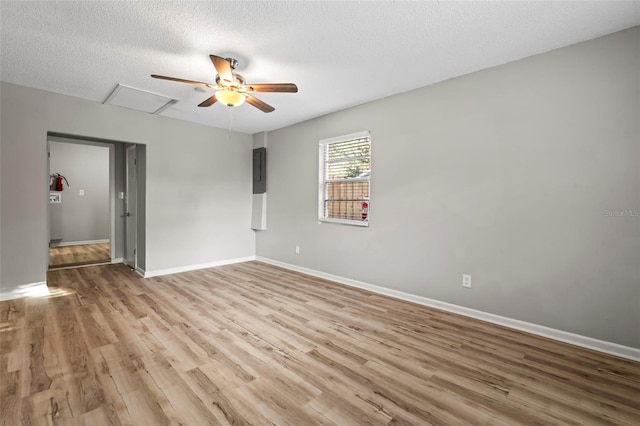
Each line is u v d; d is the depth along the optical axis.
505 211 2.82
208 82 3.30
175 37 2.40
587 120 2.41
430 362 2.20
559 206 2.54
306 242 4.78
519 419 1.64
